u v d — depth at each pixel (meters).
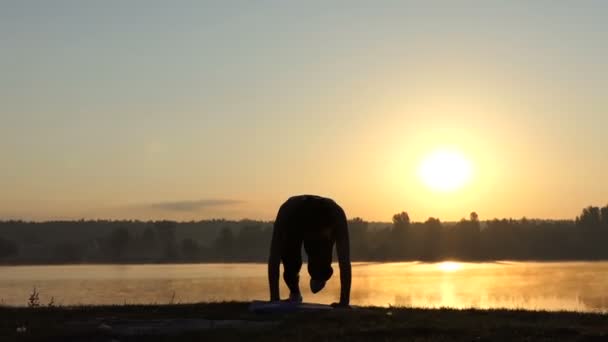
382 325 14.70
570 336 13.77
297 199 16.73
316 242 16.58
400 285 83.81
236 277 107.50
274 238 16.95
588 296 59.72
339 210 16.86
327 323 14.90
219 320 15.74
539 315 17.16
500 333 13.93
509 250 187.25
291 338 13.41
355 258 188.62
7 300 54.91
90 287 79.88
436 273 122.38
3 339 13.76
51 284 88.50
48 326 15.21
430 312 17.59
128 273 133.25
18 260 193.38
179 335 13.89
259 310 16.38
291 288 17.25
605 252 176.88
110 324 15.50
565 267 138.75
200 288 73.81
